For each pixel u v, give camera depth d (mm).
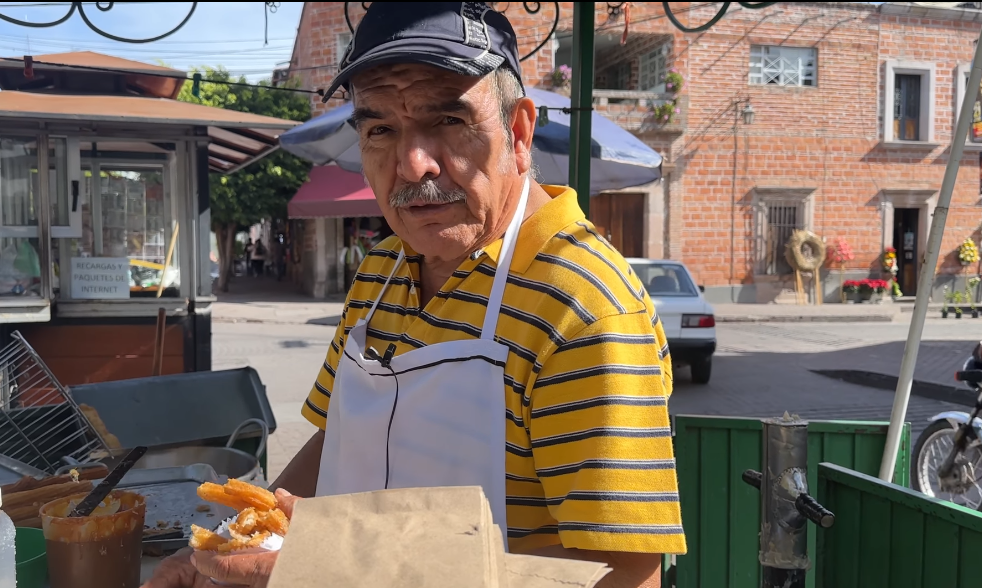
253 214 17156
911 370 2457
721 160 16016
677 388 8195
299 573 765
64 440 2699
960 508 1660
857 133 16500
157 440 2953
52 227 4430
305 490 1480
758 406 7383
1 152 4309
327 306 15539
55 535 1318
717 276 16234
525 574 840
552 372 1055
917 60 16594
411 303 1272
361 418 1213
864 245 16750
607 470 985
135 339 4629
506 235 1174
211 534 1019
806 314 14836
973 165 17047
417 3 1121
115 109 4270
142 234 4633
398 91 1104
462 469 1120
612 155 4348
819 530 2062
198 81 4418
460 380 1120
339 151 5289
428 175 1125
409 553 777
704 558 2596
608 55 17547
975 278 17250
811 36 16078
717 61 15758
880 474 2523
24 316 4348
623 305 1077
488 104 1131
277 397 7270
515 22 13945
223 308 15125
